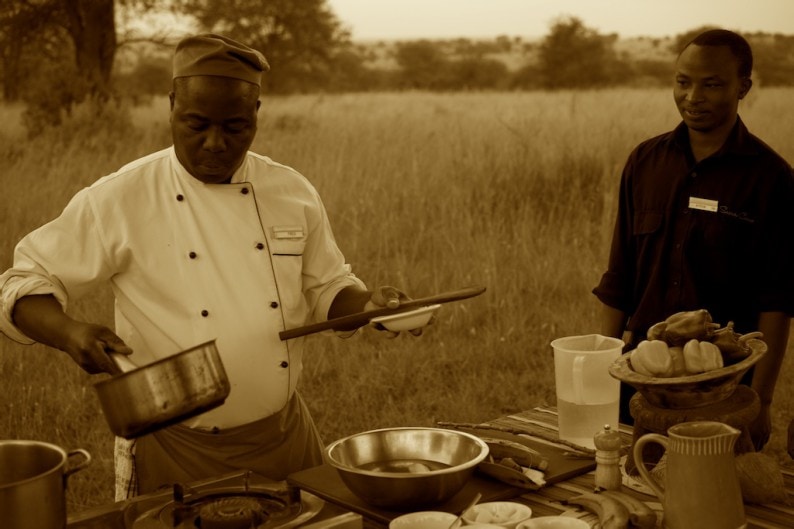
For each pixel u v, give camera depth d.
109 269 2.14
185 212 2.15
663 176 2.82
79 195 2.16
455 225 7.13
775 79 22.55
